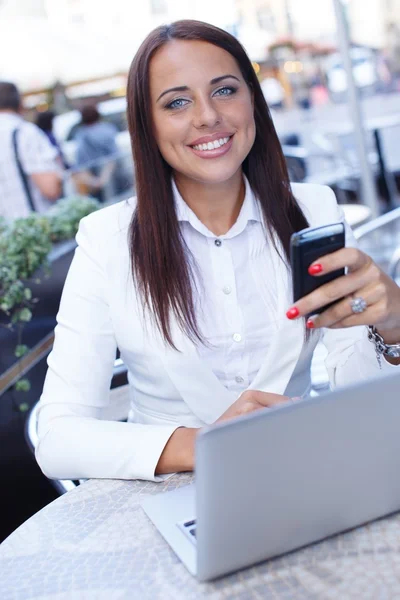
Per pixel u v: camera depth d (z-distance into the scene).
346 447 0.82
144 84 1.27
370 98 6.01
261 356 1.36
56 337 1.35
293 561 0.86
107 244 1.36
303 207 1.46
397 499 0.91
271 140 1.39
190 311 1.29
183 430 1.13
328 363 1.36
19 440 2.22
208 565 0.81
